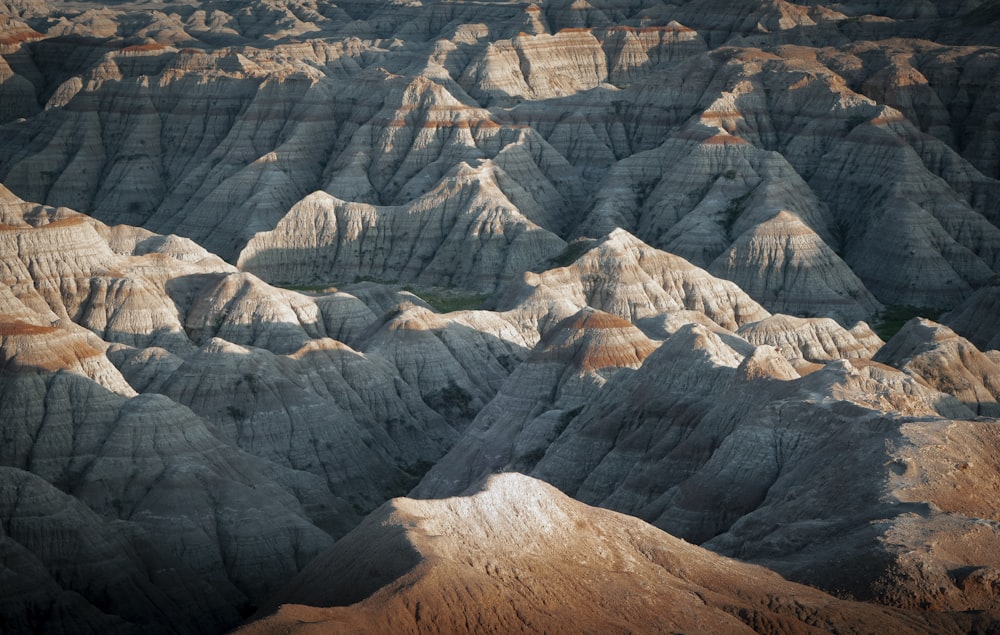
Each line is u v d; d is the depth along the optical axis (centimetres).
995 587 18438
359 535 18788
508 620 17012
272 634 15600
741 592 18612
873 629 17562
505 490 19200
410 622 16500
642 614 17750
